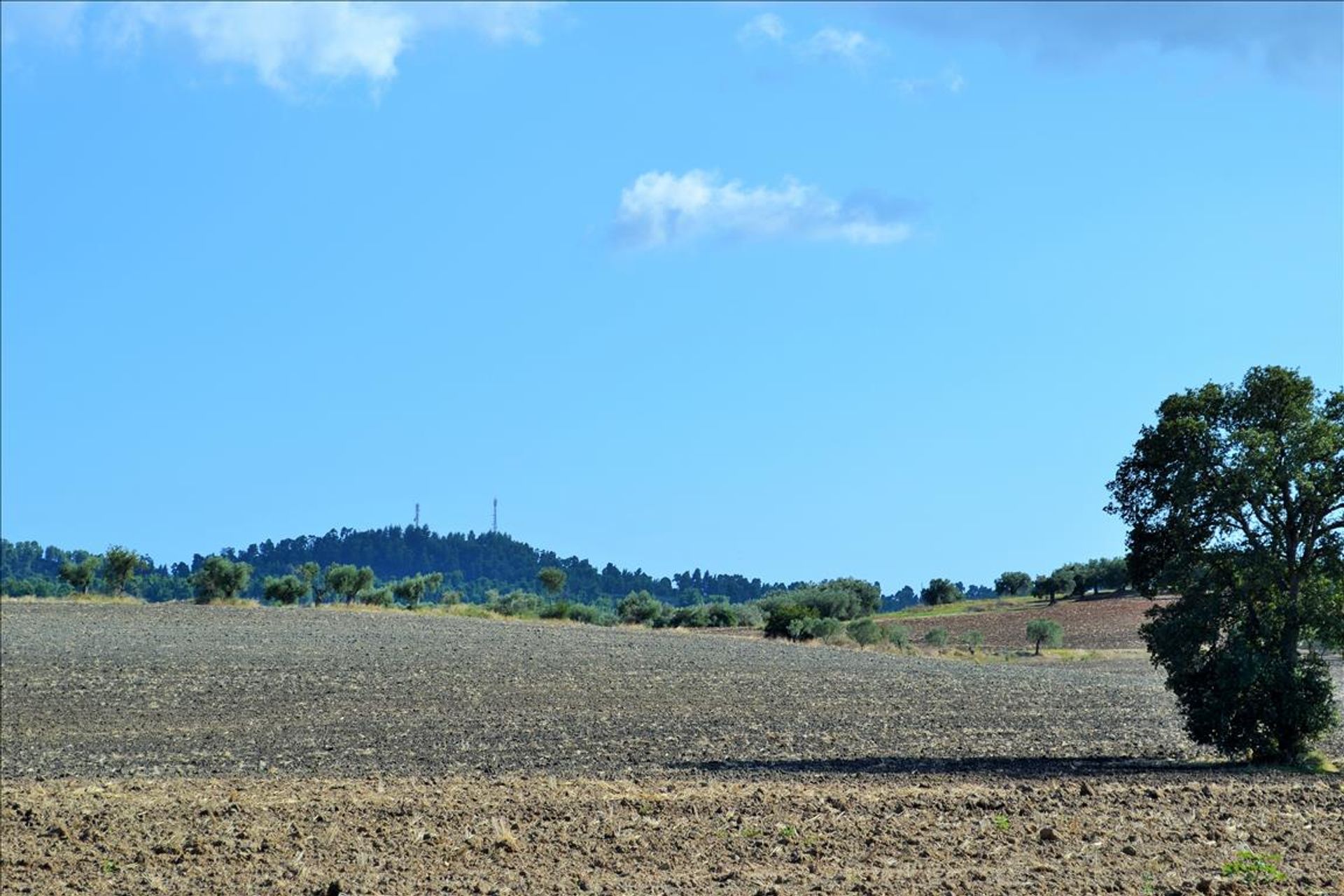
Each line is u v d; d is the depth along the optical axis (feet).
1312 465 134.21
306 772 127.24
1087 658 359.87
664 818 95.71
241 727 164.96
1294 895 71.41
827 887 73.61
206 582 421.18
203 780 121.29
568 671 245.65
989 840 87.10
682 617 521.65
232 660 253.85
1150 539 141.79
